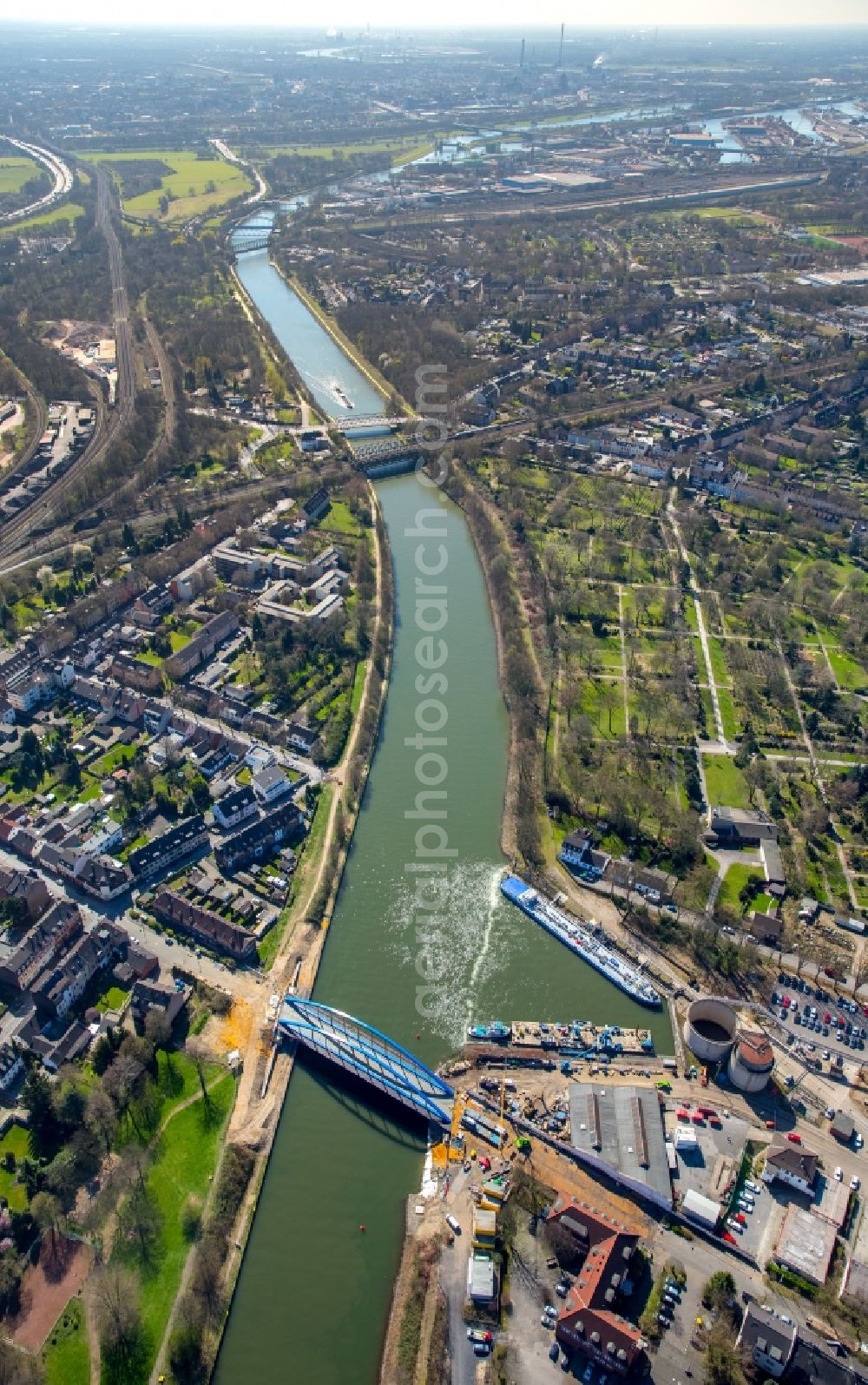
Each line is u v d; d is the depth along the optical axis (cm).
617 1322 18350
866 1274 19888
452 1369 18562
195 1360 18988
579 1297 18925
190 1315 19438
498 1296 19625
